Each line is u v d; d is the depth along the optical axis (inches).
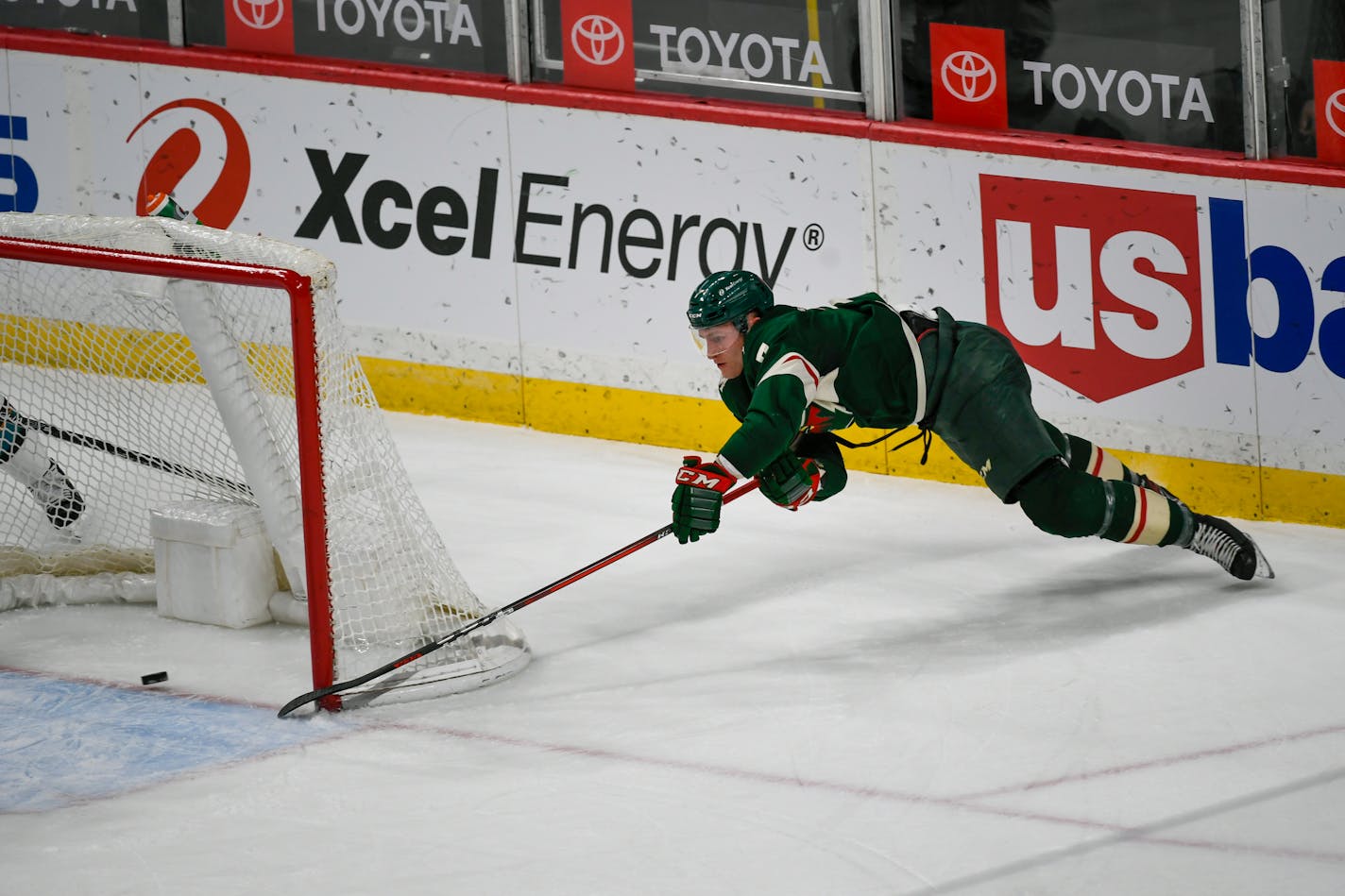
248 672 610.5
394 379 987.3
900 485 863.7
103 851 462.0
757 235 887.7
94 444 705.0
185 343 697.0
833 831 465.7
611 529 786.2
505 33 931.3
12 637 653.3
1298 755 515.2
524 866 446.6
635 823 473.1
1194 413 816.3
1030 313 841.5
